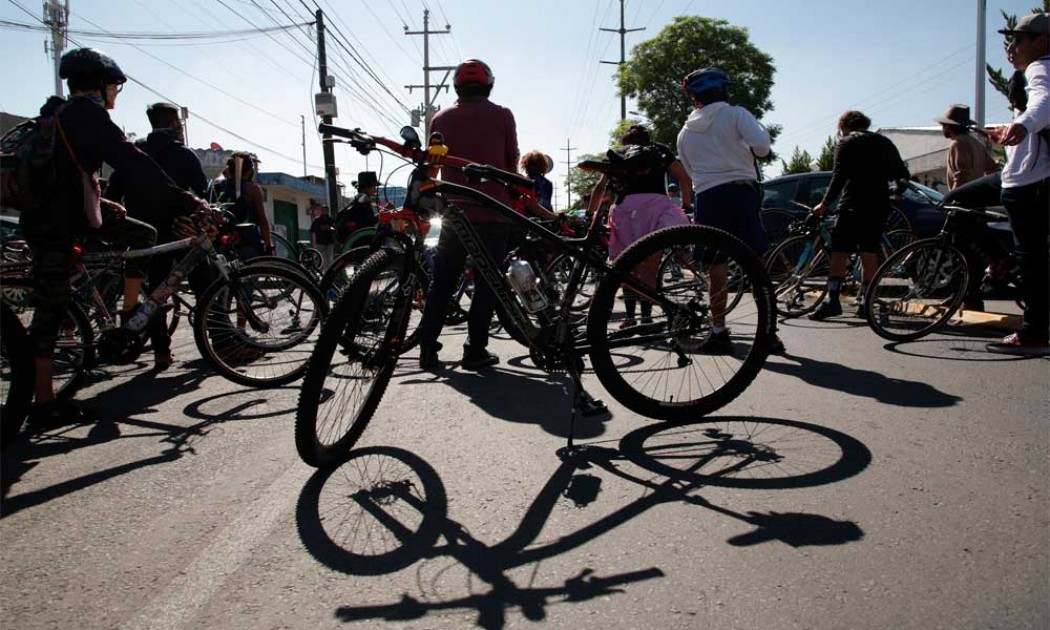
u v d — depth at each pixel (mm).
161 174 3598
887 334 4805
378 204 3510
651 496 2461
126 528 2344
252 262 4410
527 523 2293
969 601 1792
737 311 3777
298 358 4500
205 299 4082
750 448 2883
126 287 4254
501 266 3711
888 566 1962
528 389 4023
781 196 9164
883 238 6727
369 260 2828
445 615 1807
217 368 4137
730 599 1836
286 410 3736
